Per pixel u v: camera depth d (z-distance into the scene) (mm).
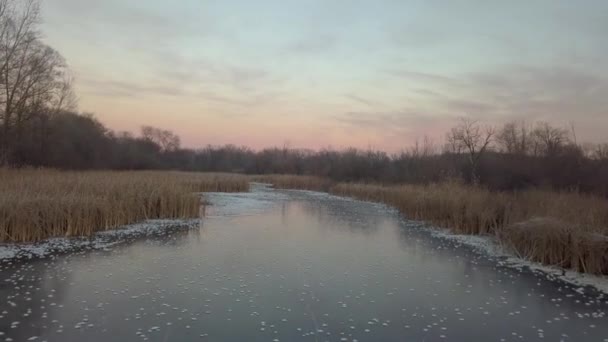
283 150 84250
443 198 22156
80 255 13047
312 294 9789
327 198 38219
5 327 7355
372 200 35969
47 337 6969
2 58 31516
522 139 41531
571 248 12867
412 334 7609
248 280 10758
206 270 11625
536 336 7691
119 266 11836
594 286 11109
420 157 46969
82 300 8906
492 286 10961
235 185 41594
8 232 14586
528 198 19859
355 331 7652
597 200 18375
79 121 52969
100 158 51125
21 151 37125
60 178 21938
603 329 8094
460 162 39406
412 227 21359
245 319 8055
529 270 12719
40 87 35250
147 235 16875
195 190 36406
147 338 7035
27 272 10961
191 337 7137
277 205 30641
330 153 68125
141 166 62688
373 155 55250
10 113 32875
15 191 16500
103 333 7199
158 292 9570
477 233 19391
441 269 12672
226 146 99812
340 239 17266
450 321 8344
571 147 34031
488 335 7676
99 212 17531
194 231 18188
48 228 15609
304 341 7109
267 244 15648
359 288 10406
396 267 12750
